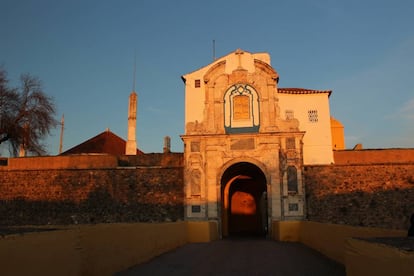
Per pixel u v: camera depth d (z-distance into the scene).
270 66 33.03
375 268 7.73
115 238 13.27
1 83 28.70
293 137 31.53
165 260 16.78
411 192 30.58
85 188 33.47
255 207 45.94
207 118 32.72
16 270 7.88
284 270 14.20
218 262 16.33
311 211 31.19
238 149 31.69
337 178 31.56
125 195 33.00
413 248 6.73
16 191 34.12
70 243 10.13
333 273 13.22
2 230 9.56
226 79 33.22
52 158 35.91
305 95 37.88
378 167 31.38
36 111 29.42
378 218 30.52
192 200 31.36
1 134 28.84
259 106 32.53
